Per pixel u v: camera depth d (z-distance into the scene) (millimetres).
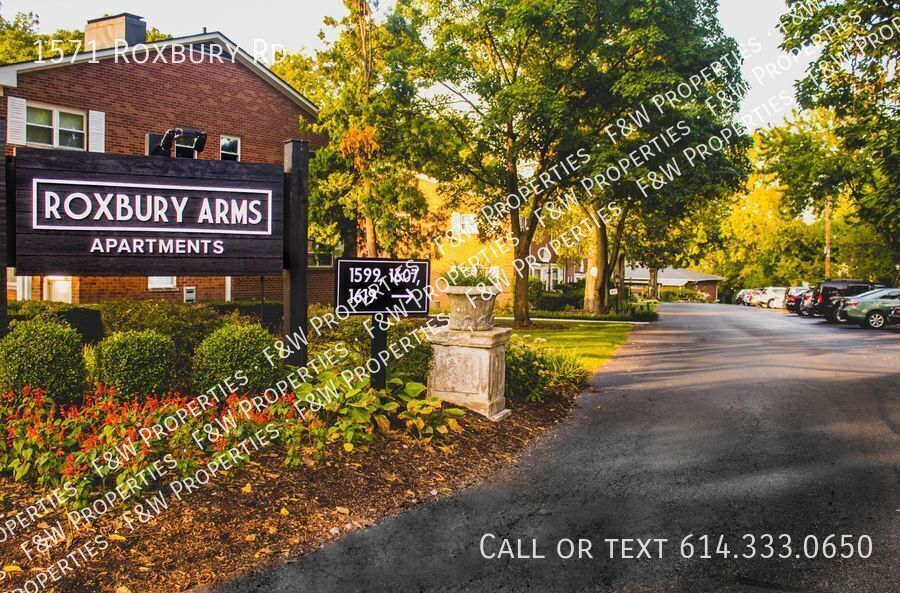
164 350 6500
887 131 15398
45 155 6699
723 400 10484
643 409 9766
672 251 35406
